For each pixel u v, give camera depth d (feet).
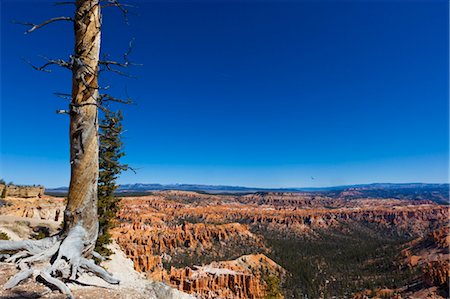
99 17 32.40
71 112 31.60
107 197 107.76
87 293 27.91
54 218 224.12
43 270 27.37
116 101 33.71
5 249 29.91
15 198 253.24
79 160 31.83
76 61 31.12
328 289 491.72
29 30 28.86
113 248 127.03
